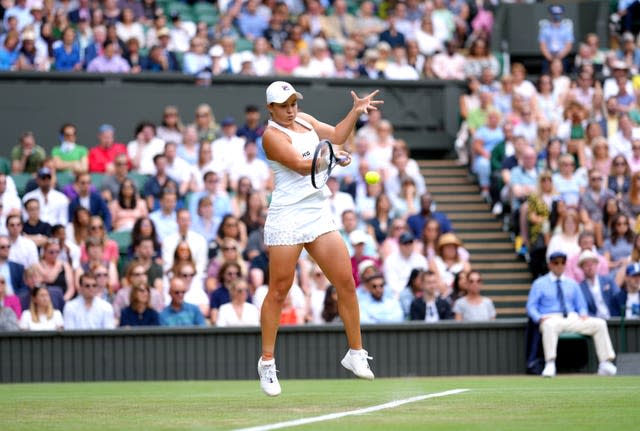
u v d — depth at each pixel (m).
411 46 32.28
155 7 33.12
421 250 23.73
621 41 35.09
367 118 28.06
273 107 11.05
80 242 22.94
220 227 23.14
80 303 20.19
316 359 20.03
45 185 23.44
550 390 13.25
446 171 30.03
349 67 31.86
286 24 33.09
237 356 19.98
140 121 29.67
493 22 34.75
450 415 9.47
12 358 19.56
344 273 11.24
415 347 20.23
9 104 29.06
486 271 25.61
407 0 35.06
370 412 9.81
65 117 29.33
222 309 20.39
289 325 19.95
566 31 33.69
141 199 24.52
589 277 21.33
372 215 25.27
